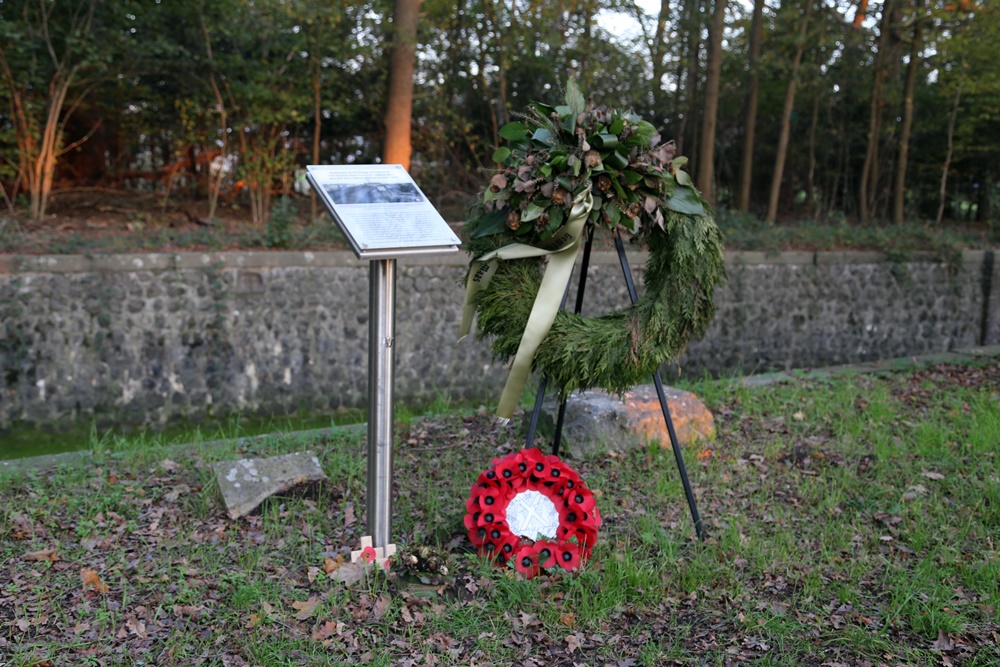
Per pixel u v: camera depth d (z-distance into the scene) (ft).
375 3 32.35
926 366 25.46
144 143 36.42
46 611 9.38
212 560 10.77
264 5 30.30
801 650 8.91
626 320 10.99
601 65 38.22
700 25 41.57
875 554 11.32
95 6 28.53
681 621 9.50
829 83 47.26
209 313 24.00
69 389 22.54
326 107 35.06
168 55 30.04
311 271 25.27
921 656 8.79
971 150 51.29
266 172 32.60
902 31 42.19
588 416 15.47
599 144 10.41
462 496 13.00
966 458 15.44
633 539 11.51
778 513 12.57
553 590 10.03
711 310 11.29
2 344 21.68
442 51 37.78
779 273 32.99
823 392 20.47
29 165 28.55
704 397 19.80
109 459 15.11
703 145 38.11
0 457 20.80
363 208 9.84
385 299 9.87
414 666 8.50
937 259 36.35
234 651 8.73
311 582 10.14
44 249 23.25
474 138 38.75
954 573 10.68
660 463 14.76
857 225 43.55
